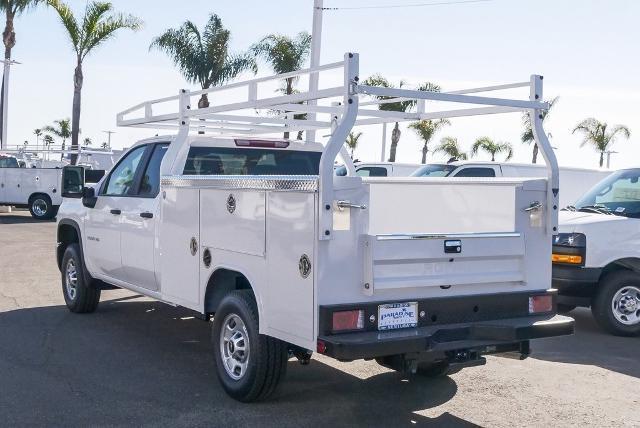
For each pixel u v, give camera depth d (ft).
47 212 78.69
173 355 23.98
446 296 17.76
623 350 26.18
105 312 30.71
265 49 89.20
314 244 16.25
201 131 26.32
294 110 21.20
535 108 18.80
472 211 19.79
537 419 18.67
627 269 28.43
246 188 18.53
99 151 82.23
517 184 18.81
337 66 16.52
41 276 39.83
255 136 25.46
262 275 18.03
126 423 17.69
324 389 20.70
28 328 27.45
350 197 16.37
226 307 19.38
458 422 18.30
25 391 19.97
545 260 19.27
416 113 21.44
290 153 25.61
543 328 18.11
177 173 23.31
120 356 23.75
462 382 21.71
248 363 18.63
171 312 30.81
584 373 22.98
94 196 28.02
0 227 69.26
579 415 19.04
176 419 18.02
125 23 97.60
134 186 25.68
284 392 20.31
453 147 135.54
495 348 18.19
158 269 23.44
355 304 16.48
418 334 16.67
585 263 28.12
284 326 17.33
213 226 20.10
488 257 18.26
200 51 95.35
